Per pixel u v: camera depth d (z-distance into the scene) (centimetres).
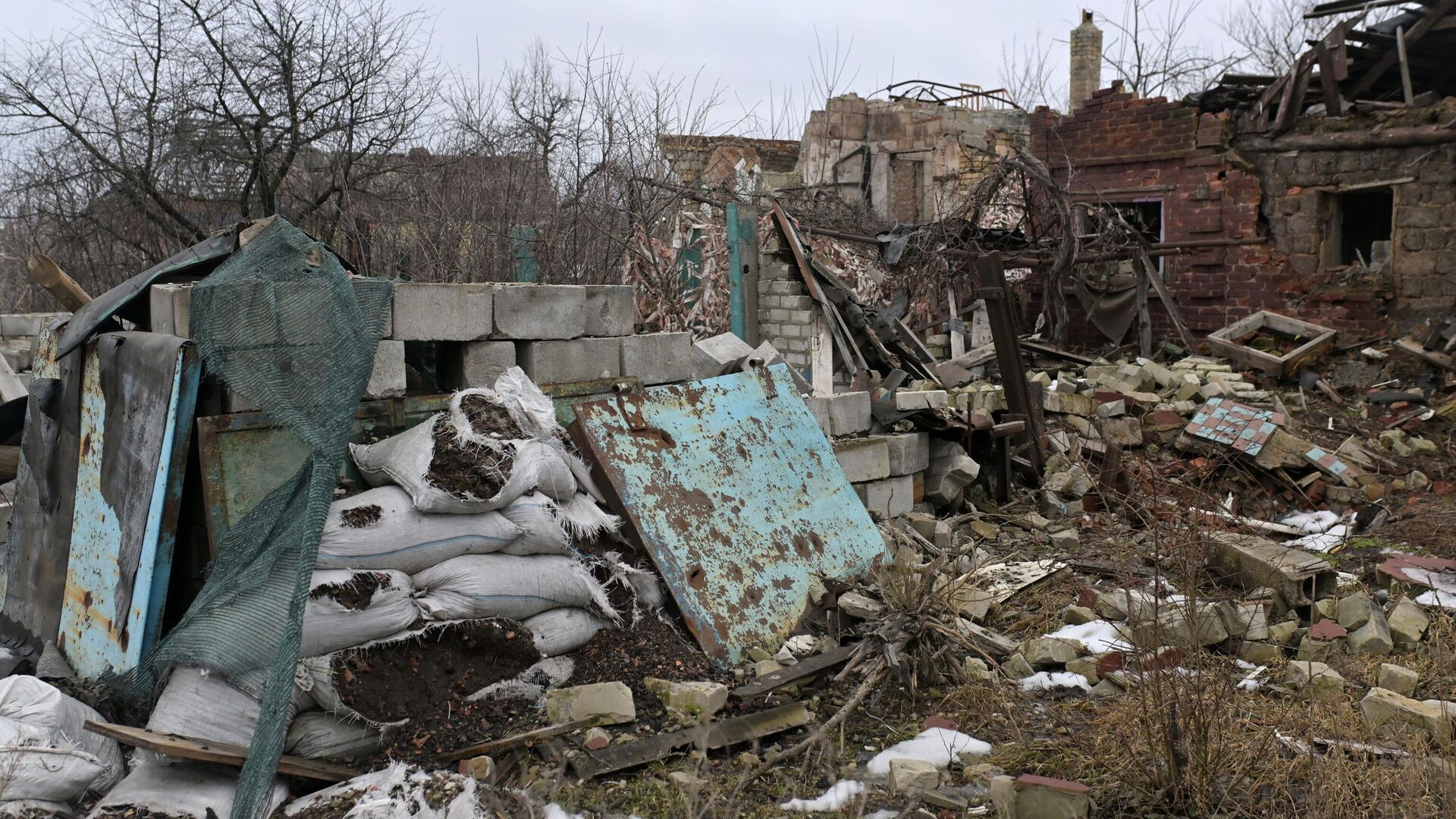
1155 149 1280
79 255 1468
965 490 753
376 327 436
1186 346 1188
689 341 589
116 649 413
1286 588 530
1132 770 362
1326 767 352
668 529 487
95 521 453
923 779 366
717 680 446
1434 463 842
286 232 473
